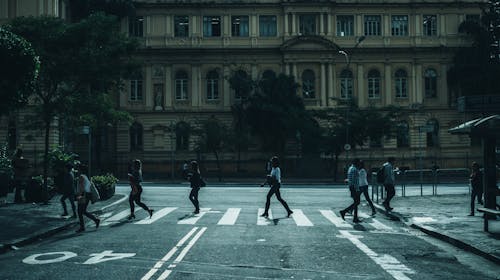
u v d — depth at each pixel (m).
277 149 59.31
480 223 17.66
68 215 20.42
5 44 19.78
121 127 60.09
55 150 30.73
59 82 28.75
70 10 57.16
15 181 25.38
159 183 48.50
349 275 10.31
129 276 10.25
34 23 27.73
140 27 61.22
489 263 11.66
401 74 62.38
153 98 61.06
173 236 15.42
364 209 24.14
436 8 62.16
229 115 60.97
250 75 61.09
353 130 51.12
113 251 12.98
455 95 62.38
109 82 29.47
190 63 61.25
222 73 61.34
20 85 20.59
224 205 25.61
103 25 28.23
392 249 13.29
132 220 19.75
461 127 16.80
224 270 10.74
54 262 11.70
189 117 60.81
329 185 45.09
